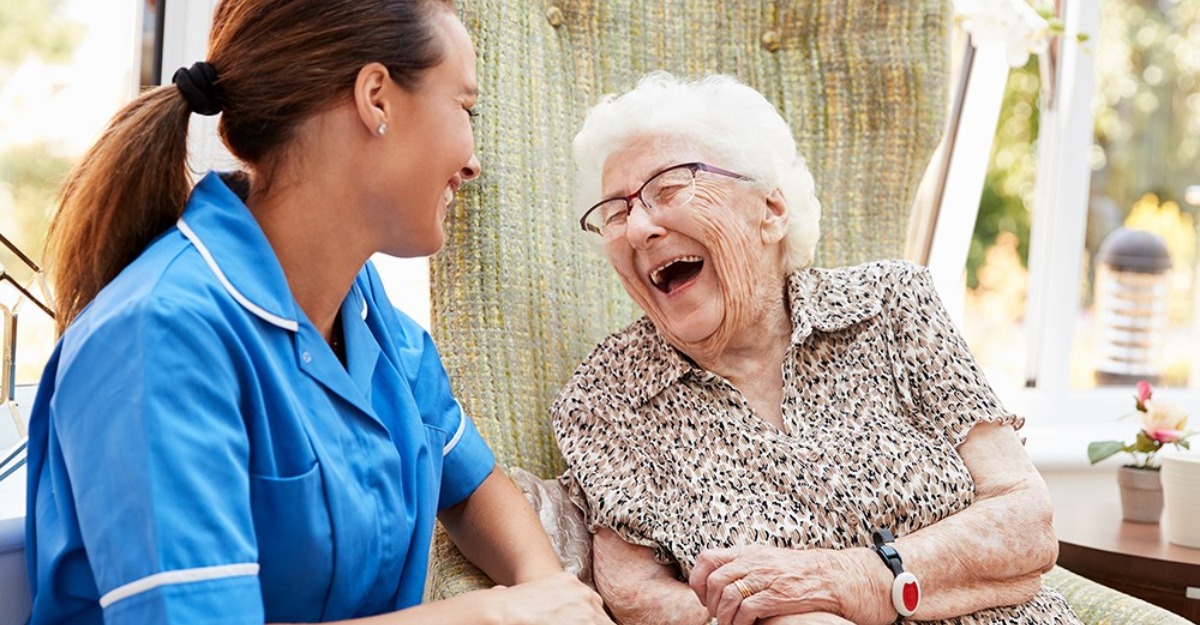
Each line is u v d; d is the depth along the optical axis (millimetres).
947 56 1924
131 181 1052
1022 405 2600
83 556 980
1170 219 2723
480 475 1401
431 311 1696
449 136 1112
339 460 1080
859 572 1331
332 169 1087
